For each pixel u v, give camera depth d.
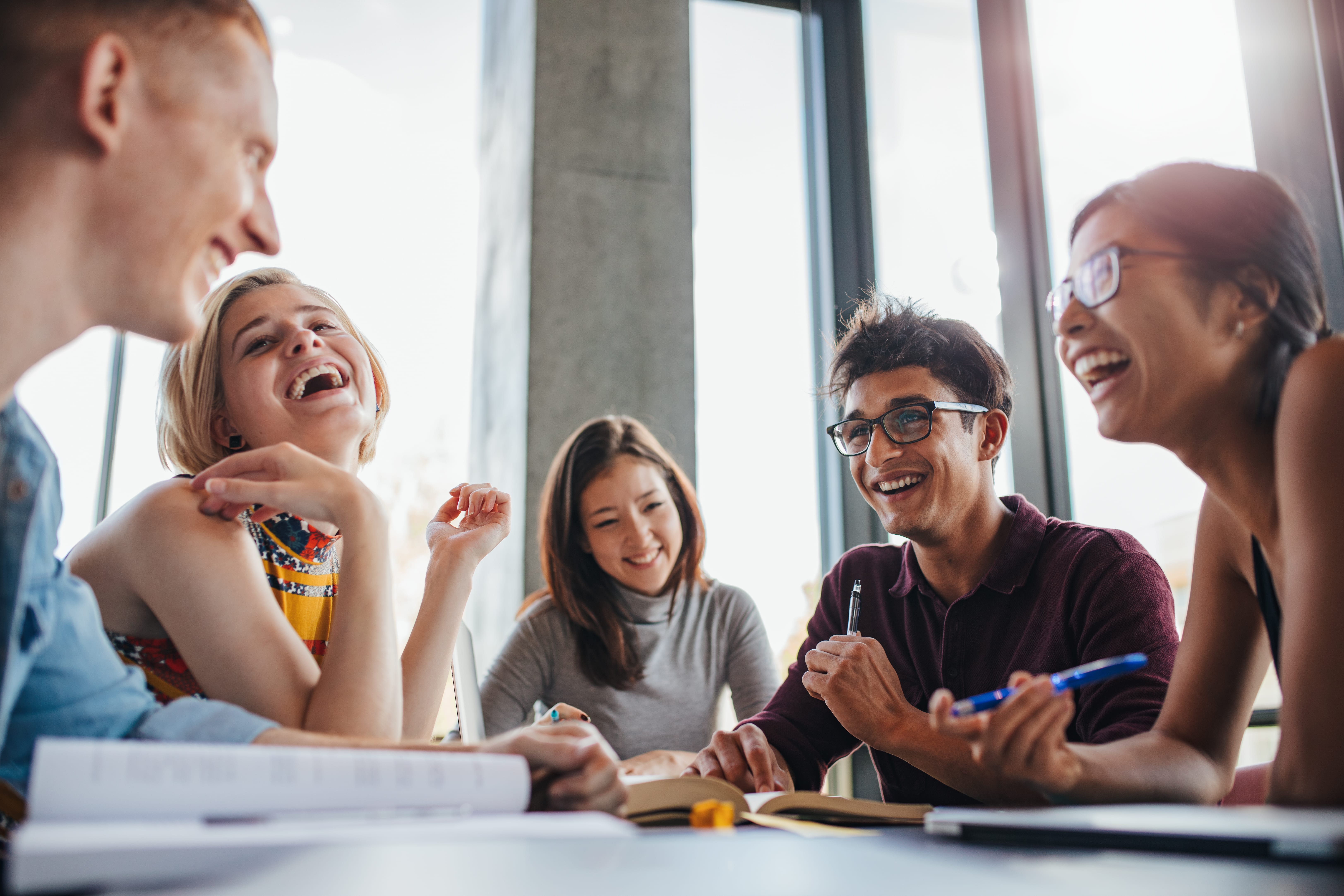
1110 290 0.79
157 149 0.64
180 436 1.12
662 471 2.23
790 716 1.32
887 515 1.30
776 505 3.11
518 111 3.27
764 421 3.16
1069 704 0.65
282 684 0.84
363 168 3.29
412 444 3.27
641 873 0.40
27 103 0.60
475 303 3.75
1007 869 0.42
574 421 2.91
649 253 3.10
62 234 0.62
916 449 1.27
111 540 0.88
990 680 1.24
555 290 2.98
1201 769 0.83
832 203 3.34
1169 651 1.09
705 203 3.31
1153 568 1.17
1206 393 0.77
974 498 1.29
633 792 0.71
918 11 2.93
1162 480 1.85
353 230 3.25
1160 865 0.44
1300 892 0.36
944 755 1.03
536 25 3.13
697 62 3.44
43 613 0.65
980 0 2.53
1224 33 1.75
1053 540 1.27
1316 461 0.66
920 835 0.60
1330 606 0.63
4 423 0.63
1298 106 1.60
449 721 1.60
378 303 3.25
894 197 3.08
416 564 3.22
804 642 1.46
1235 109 1.72
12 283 0.60
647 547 2.13
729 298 3.23
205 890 0.34
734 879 0.39
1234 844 0.46
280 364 1.10
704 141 3.37
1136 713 1.03
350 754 0.55
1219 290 0.76
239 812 0.50
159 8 0.64
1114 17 2.06
